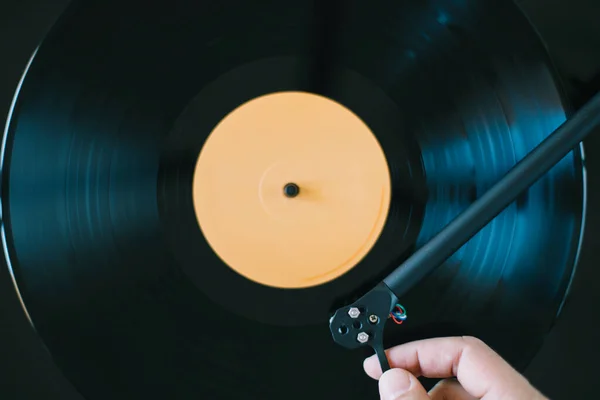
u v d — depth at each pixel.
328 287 0.31
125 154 0.31
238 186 0.31
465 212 0.26
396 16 0.31
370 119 0.31
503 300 0.31
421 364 0.27
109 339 0.31
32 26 0.32
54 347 0.30
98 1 0.30
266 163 0.31
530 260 0.30
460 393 0.27
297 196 0.31
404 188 0.31
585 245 0.33
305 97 0.31
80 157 0.31
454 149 0.31
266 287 0.31
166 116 0.31
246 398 0.31
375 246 0.31
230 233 0.31
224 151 0.31
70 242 0.31
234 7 0.31
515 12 0.30
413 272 0.26
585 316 0.33
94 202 0.31
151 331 0.31
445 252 0.26
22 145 0.30
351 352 0.31
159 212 0.31
